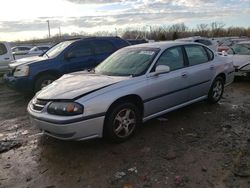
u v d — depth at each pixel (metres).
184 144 4.39
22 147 4.57
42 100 4.28
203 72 5.90
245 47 10.81
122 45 9.20
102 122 4.15
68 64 8.08
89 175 3.60
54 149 4.42
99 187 3.33
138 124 4.73
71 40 8.73
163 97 5.04
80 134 3.99
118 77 4.73
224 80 6.71
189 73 5.54
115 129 4.37
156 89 4.87
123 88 4.39
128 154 4.11
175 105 5.39
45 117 4.07
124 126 4.49
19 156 4.25
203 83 5.98
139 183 3.36
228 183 3.28
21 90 7.73
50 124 4.02
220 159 3.86
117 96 4.26
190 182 3.33
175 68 5.35
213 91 6.42
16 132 5.27
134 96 4.59
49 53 8.62
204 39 16.36
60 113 3.99
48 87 4.74
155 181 3.38
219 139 4.55
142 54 5.25
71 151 4.30
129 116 4.55
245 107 6.38
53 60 7.92
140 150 4.23
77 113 3.93
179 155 4.02
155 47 5.37
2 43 10.87
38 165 3.94
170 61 5.29
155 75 4.85
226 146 4.28
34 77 7.64
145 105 4.75
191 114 5.86
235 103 6.77
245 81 9.98
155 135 4.78
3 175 3.71
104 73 5.12
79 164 3.89
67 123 3.89
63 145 4.54
